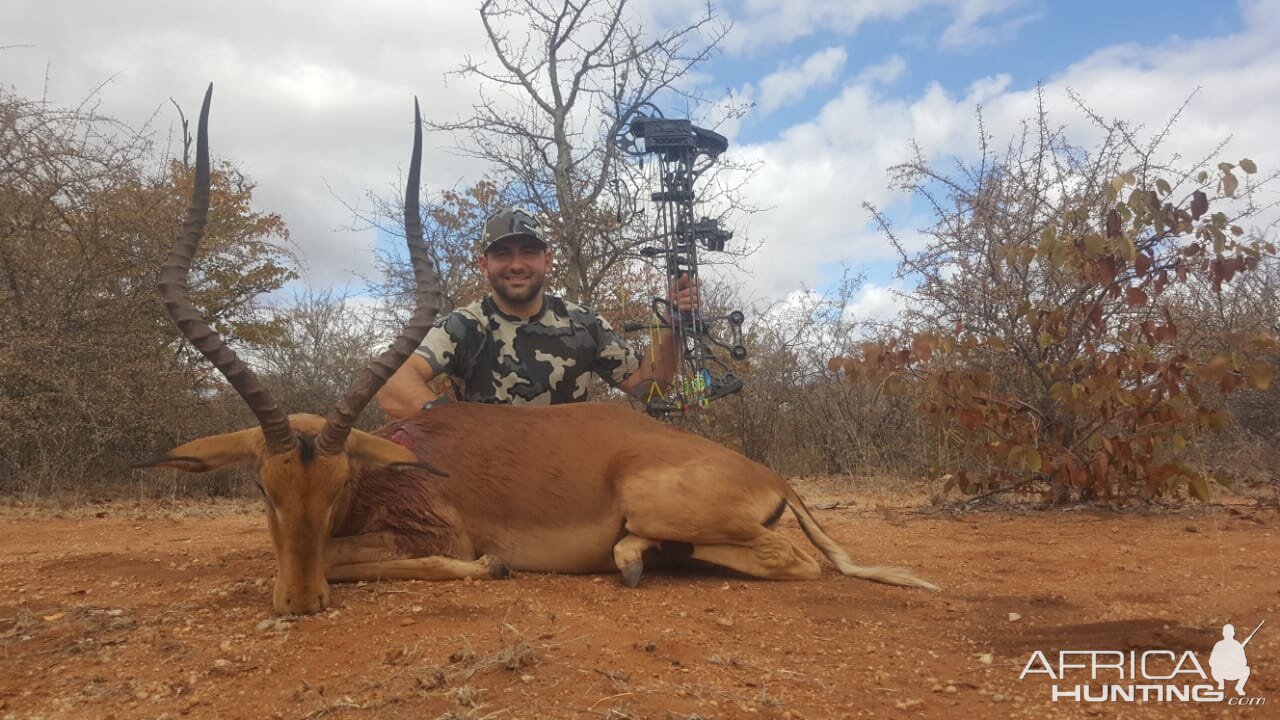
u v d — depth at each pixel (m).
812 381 14.04
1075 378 7.79
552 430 5.18
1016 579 5.03
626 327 6.87
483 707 2.83
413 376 5.85
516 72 14.26
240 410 13.78
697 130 7.41
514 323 6.45
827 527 7.27
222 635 3.64
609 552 5.03
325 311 16.88
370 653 3.40
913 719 2.92
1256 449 10.09
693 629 3.86
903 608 4.39
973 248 8.84
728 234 7.52
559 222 13.65
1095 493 7.95
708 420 12.86
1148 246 7.38
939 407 7.77
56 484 10.90
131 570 5.14
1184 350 7.64
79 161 12.22
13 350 11.09
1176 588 4.62
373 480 4.79
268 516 4.16
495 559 4.80
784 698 3.05
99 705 2.90
